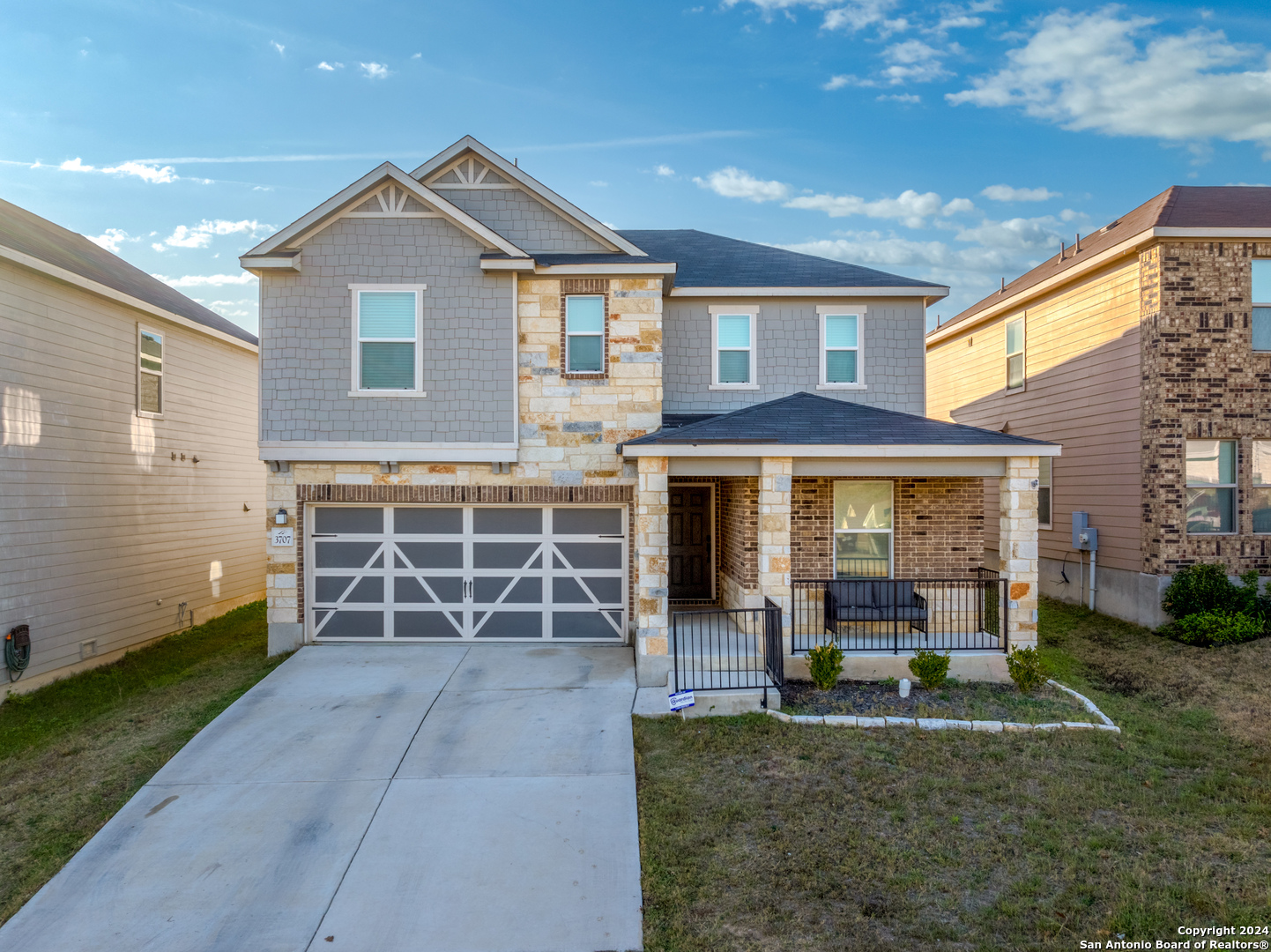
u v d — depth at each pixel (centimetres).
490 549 1171
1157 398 1266
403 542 1166
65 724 918
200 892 555
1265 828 607
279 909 536
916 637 1077
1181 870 551
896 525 1168
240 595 1691
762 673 957
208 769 744
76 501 1142
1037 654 959
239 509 1689
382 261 1129
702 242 1608
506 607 1172
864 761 739
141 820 653
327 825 641
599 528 1177
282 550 1142
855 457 1003
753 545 1129
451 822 644
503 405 1138
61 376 1112
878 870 557
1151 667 1054
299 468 1141
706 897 534
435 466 1150
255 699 923
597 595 1176
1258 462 1269
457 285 1134
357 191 1112
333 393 1127
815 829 614
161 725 877
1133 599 1320
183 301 1591
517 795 686
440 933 509
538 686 966
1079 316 1495
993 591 1070
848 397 1348
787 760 743
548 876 568
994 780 693
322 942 501
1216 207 1362
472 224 1119
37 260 1034
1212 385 1259
